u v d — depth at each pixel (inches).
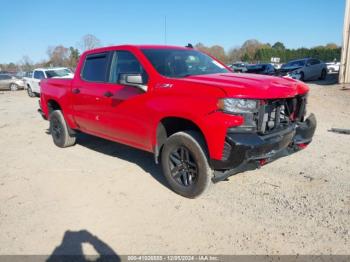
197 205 152.7
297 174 183.3
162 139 167.9
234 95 132.6
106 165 212.7
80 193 171.0
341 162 199.6
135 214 147.1
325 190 162.1
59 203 160.4
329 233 126.4
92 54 214.7
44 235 133.3
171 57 183.0
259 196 159.0
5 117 436.8
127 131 184.4
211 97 136.9
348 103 431.2
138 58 177.9
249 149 132.3
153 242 126.0
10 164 223.3
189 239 126.9
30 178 194.7
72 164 217.5
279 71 954.1
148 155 230.5
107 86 195.0
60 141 257.0
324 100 465.4
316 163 199.0
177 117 151.6
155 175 191.8
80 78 221.3
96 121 207.8
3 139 301.4
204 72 181.9
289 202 151.8
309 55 2800.2
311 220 135.8
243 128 135.6
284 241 122.9
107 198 163.9
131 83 162.2
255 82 146.9
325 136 261.7
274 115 148.2
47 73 713.6
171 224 137.8
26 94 850.1
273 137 143.0
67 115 238.8
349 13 652.7
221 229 132.4
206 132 138.3
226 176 149.6
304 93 165.2
